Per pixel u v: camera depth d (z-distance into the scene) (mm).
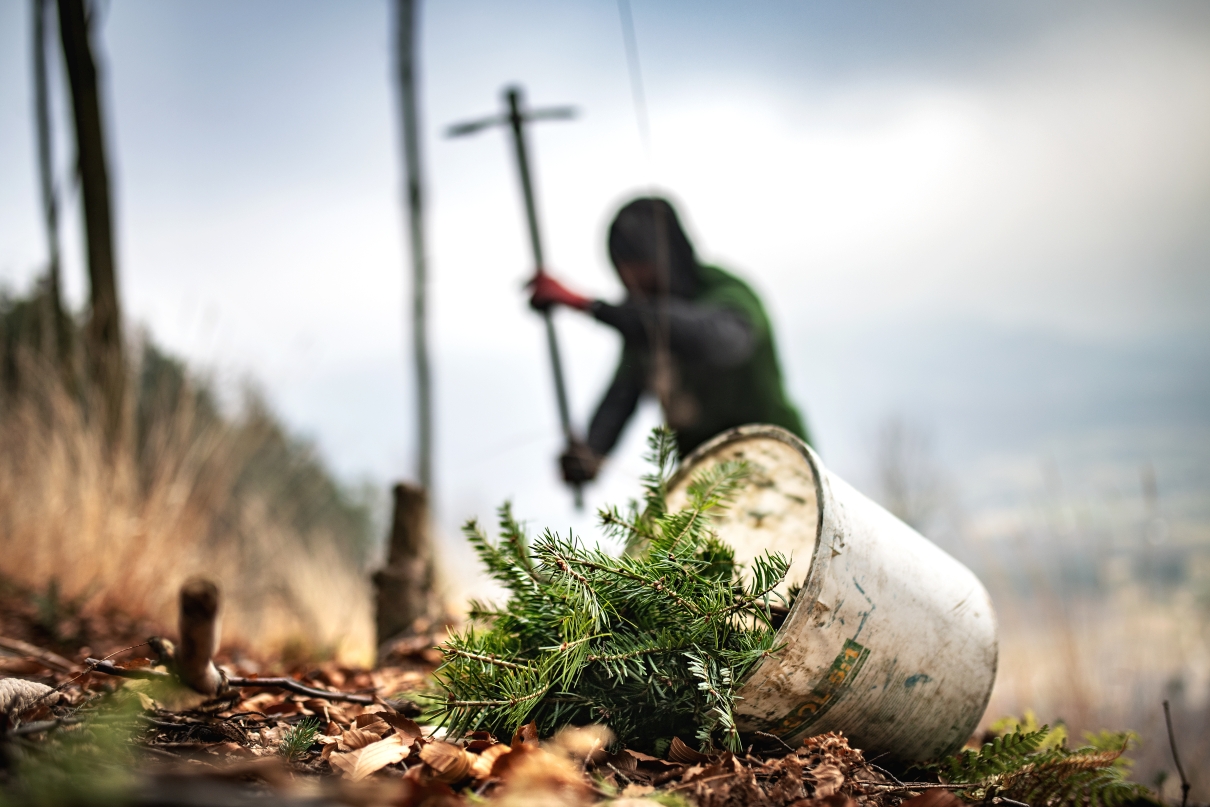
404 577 2938
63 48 4223
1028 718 2160
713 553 1774
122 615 3637
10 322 4426
